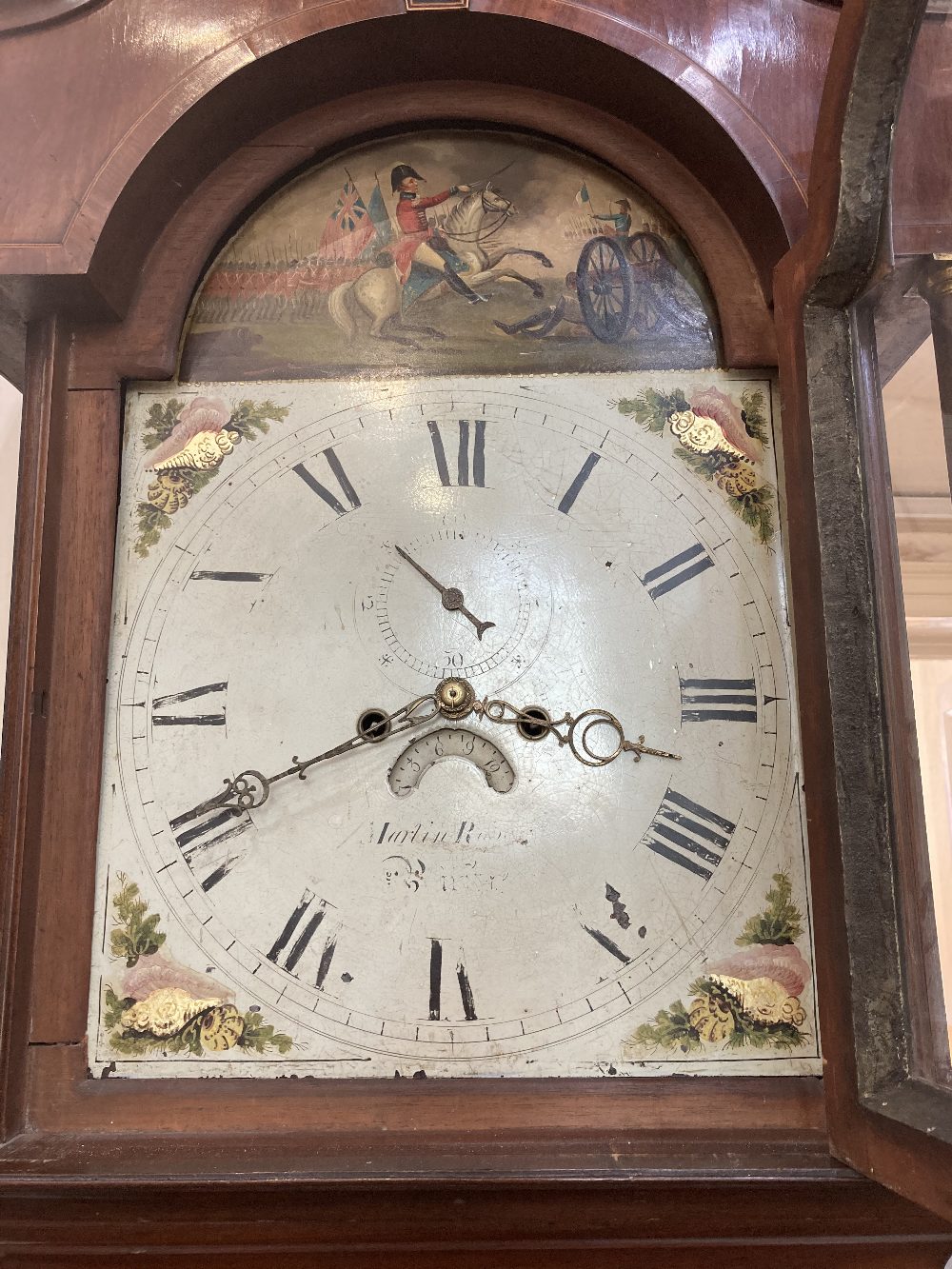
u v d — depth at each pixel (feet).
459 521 1.75
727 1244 1.44
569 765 1.65
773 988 1.57
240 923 1.59
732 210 1.83
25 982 1.54
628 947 1.59
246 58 1.73
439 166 1.91
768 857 1.62
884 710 1.43
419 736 1.66
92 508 1.72
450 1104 1.51
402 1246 1.43
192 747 1.65
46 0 1.75
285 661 1.69
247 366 1.81
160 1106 1.52
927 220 1.48
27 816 1.57
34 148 1.70
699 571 1.73
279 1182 1.38
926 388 1.43
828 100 1.52
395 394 1.80
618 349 1.83
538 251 1.88
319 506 1.75
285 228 1.88
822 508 1.51
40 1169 1.40
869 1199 1.42
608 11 1.76
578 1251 1.45
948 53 1.45
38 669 1.62
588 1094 1.52
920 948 1.36
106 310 1.76
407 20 1.74
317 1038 1.55
